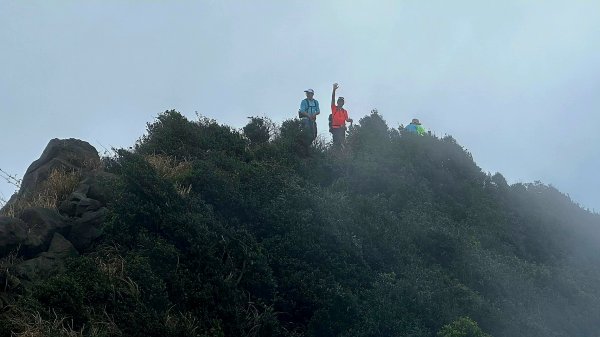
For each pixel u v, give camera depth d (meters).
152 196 13.69
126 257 12.44
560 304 19.28
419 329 14.05
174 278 12.13
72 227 13.42
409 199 21.16
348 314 13.78
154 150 17.53
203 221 13.73
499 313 16.16
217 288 12.29
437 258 18.22
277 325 12.75
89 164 16.39
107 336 10.66
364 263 15.80
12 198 15.74
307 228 15.62
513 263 20.61
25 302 10.64
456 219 22.11
